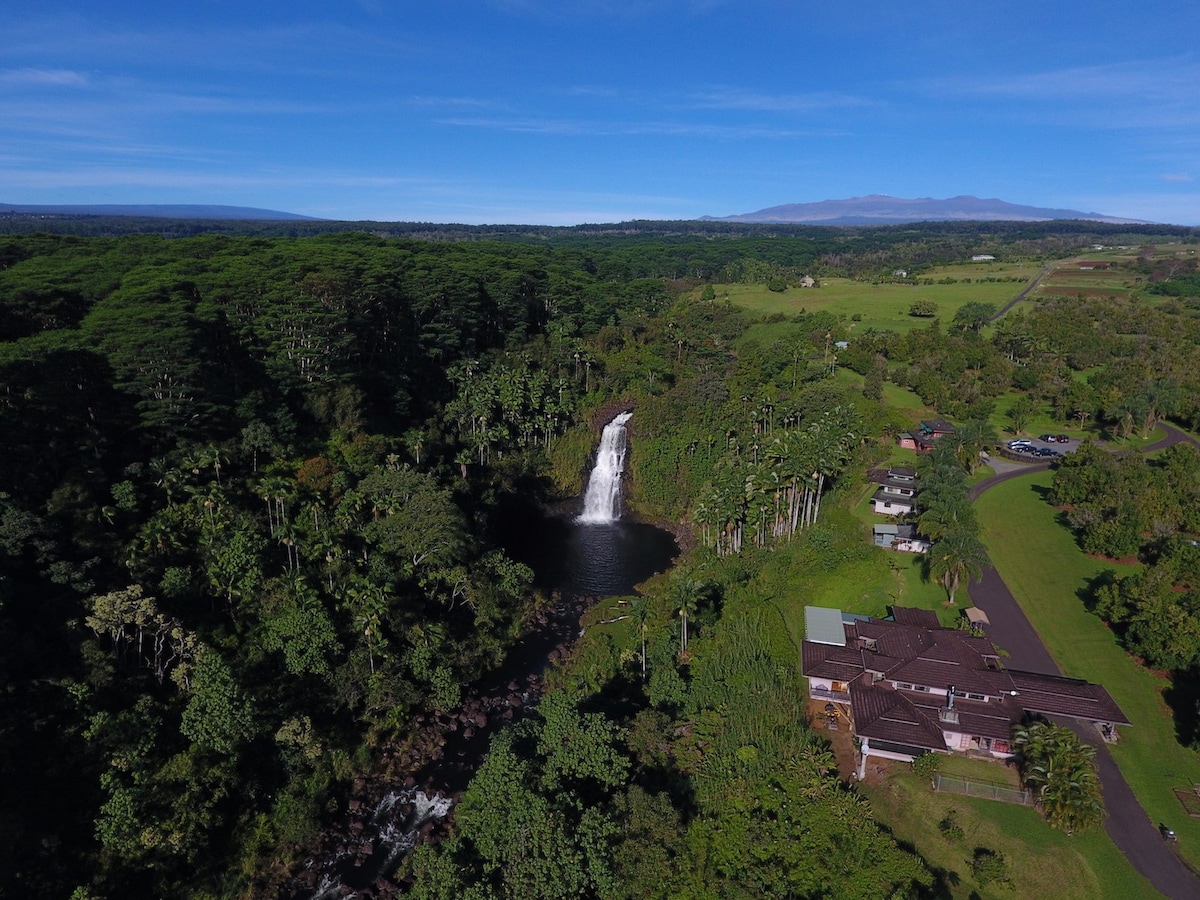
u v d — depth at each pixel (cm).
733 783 6328
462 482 12788
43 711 6594
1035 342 18112
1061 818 5731
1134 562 9762
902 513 11481
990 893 5447
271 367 11525
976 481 12850
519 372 15325
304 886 6362
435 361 15338
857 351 18300
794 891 5397
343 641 8544
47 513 8231
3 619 6975
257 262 13338
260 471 10531
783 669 7994
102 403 9800
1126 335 19412
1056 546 10369
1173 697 7238
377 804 7256
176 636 7494
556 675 9256
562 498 15012
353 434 11819
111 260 13675
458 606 10125
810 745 6688
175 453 9831
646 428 15425
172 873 6281
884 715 6662
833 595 9506
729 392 15962
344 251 15150
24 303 10950
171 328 10088
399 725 8119
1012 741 6425
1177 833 5809
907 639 7494
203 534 9038
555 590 11669
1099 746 6700
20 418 8938
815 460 11100
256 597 8506
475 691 9000
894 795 6272
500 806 6197
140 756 6612
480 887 5356
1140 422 14638
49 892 5672
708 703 7788
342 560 9388
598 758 6631
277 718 7550
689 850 5784
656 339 18925
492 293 16788
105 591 7744
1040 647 8181
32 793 6206
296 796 7081
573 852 5569
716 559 11612
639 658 9250
